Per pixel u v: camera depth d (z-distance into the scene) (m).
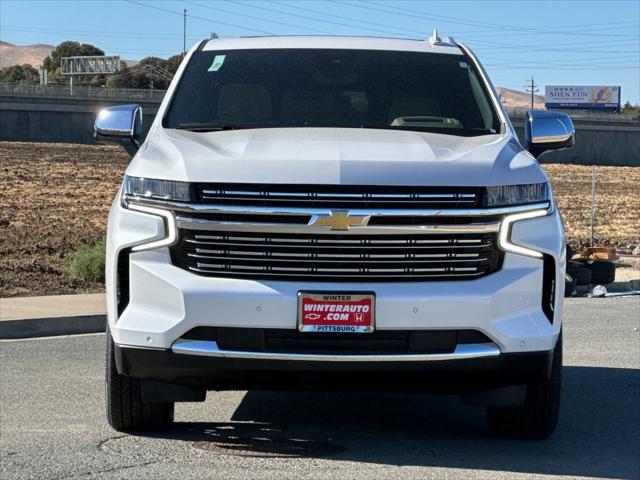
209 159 5.14
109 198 35.25
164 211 5.08
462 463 5.36
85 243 20.14
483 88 6.59
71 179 43.94
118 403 5.67
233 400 7.01
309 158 5.11
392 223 4.97
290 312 4.95
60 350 9.48
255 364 5.00
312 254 4.98
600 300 14.86
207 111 6.26
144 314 5.09
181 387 5.34
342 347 5.00
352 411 6.70
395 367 5.00
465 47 7.16
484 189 5.07
